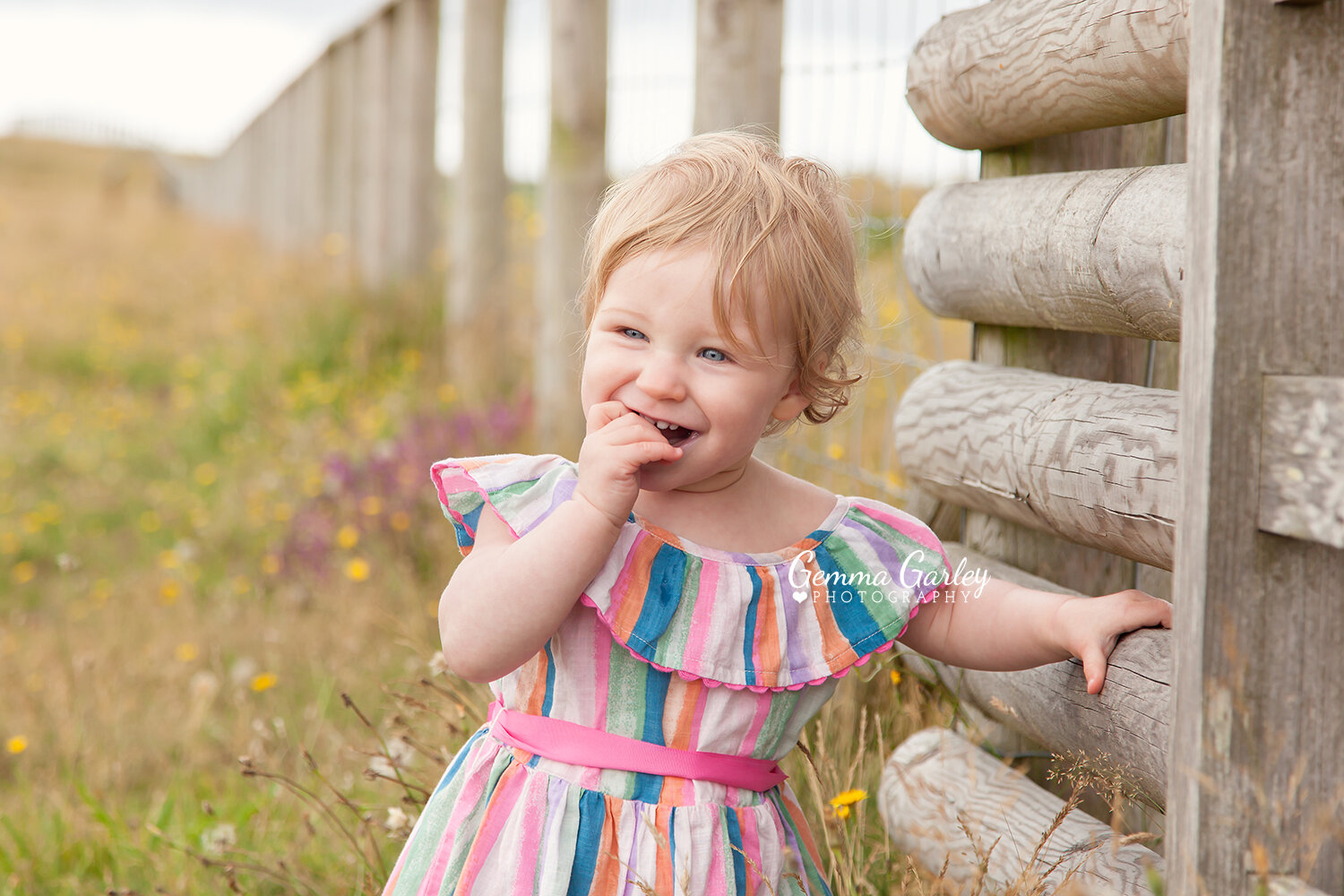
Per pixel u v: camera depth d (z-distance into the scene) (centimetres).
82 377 821
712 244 127
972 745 190
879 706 221
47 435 655
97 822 242
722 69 304
